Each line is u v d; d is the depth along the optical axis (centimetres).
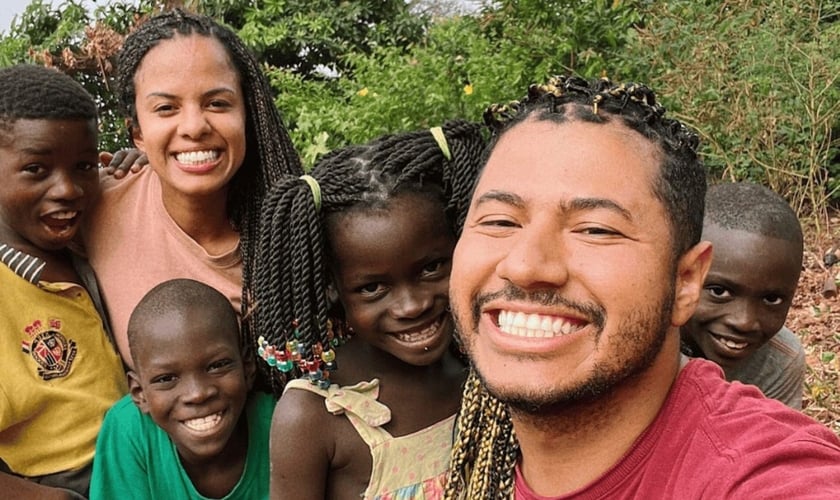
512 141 143
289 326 191
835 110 628
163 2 858
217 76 234
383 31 915
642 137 139
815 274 608
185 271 248
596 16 659
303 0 919
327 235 188
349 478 197
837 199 698
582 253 132
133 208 255
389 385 199
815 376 482
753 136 607
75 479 240
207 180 235
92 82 759
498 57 637
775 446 129
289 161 254
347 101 746
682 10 656
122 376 254
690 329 227
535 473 152
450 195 188
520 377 135
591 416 140
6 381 230
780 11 630
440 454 198
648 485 139
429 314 188
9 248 237
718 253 217
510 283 135
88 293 251
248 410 240
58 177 234
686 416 141
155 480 232
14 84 230
